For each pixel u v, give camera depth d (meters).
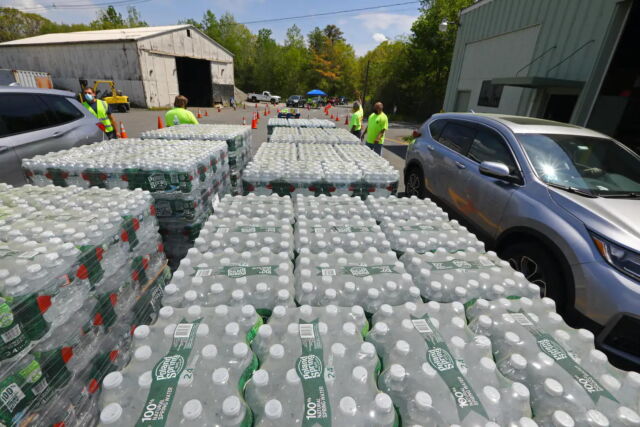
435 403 1.05
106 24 64.12
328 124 8.52
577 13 8.08
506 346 1.35
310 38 74.94
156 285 2.79
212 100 34.19
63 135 5.06
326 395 1.04
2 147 4.26
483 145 4.07
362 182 3.43
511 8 10.65
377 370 1.19
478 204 3.80
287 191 3.40
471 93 13.23
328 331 1.32
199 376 1.10
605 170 3.34
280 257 1.83
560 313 2.68
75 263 1.73
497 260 2.04
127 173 3.06
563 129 3.85
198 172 3.35
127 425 0.95
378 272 1.75
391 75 33.69
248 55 63.56
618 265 2.33
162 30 26.34
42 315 1.50
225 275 1.66
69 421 1.61
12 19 59.88
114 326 2.09
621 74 7.33
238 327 1.24
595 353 1.28
